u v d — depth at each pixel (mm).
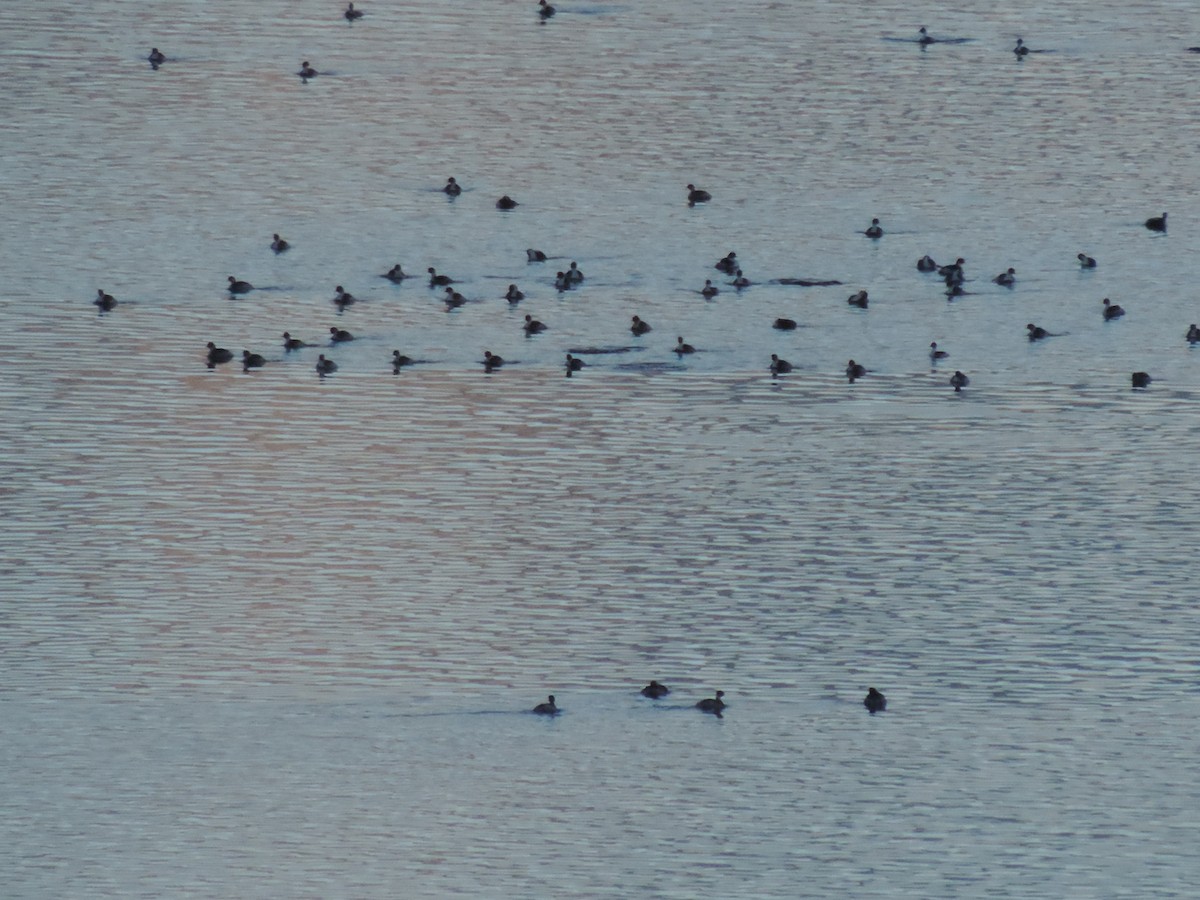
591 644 65938
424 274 93125
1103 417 81062
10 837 56375
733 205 100438
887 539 72250
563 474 76688
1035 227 98500
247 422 80375
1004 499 74875
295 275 92812
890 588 69125
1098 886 54688
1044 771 59500
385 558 70938
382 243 96062
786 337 87438
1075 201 101438
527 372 84375
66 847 56062
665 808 57969
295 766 59688
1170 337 87812
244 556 70938
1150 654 65188
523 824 57312
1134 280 93000
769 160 105875
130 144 106812
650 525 73188
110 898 53969
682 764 59906
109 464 77062
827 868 55469
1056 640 66062
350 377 84000
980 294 91562
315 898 54062
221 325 88250
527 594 68812
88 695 62844
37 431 79375
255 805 57906
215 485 75688
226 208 99625
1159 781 59031
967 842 56562
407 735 61125
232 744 60500
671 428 80062
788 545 71938
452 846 56281
